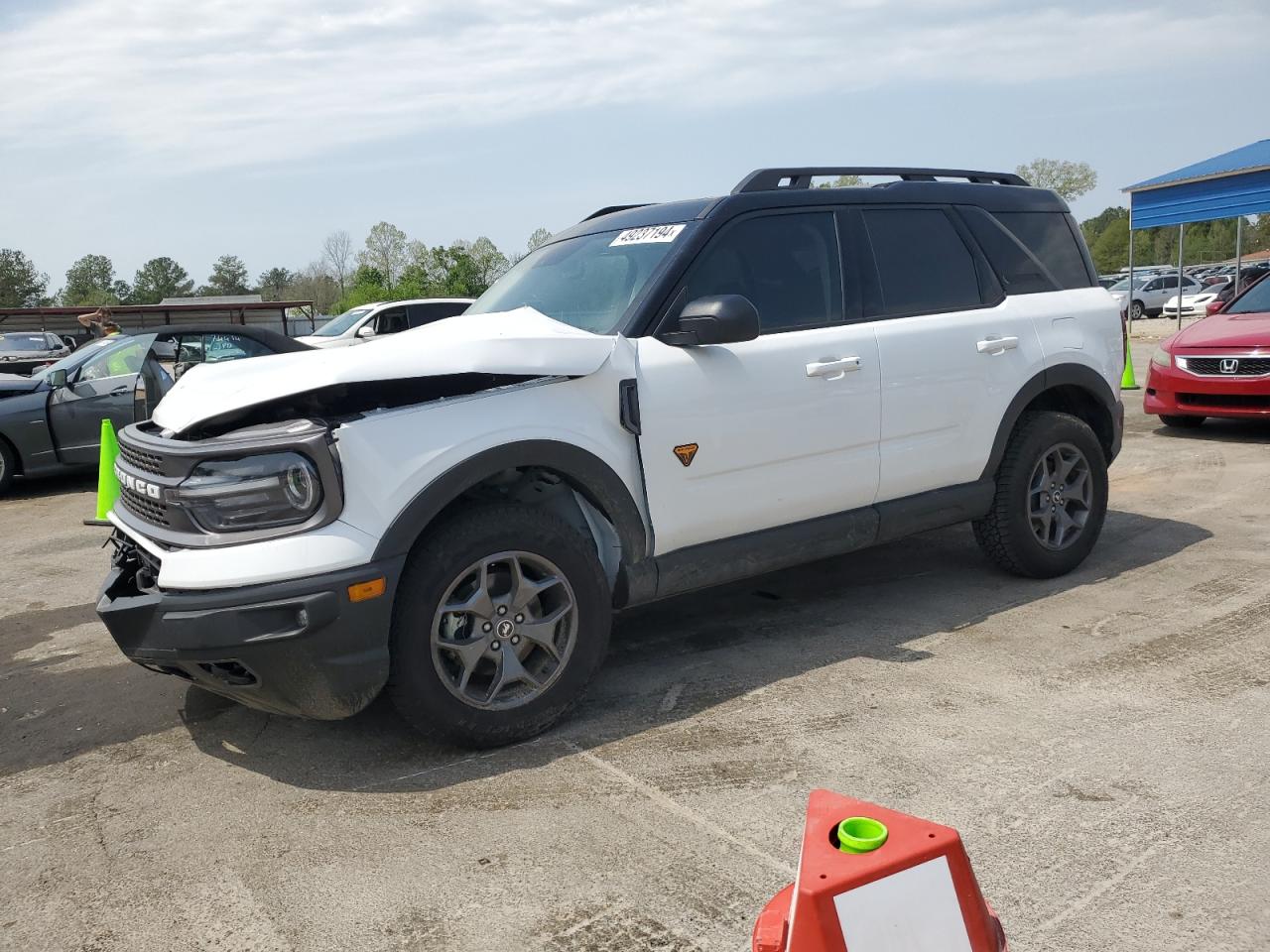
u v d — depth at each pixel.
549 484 3.84
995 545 4.92
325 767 3.42
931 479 4.56
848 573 5.38
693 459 3.84
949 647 4.21
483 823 2.97
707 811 2.97
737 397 3.91
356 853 2.86
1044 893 2.49
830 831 1.62
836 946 1.48
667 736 3.49
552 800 3.08
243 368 3.61
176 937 2.52
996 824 2.82
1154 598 4.73
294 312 40.34
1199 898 2.45
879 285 4.45
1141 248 80.50
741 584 5.29
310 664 3.09
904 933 1.50
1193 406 9.16
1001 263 4.91
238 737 3.72
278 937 2.49
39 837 3.07
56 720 4.03
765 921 1.68
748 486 4.00
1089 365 5.05
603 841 2.84
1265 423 9.84
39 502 9.50
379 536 3.15
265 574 3.04
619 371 3.67
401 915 2.55
